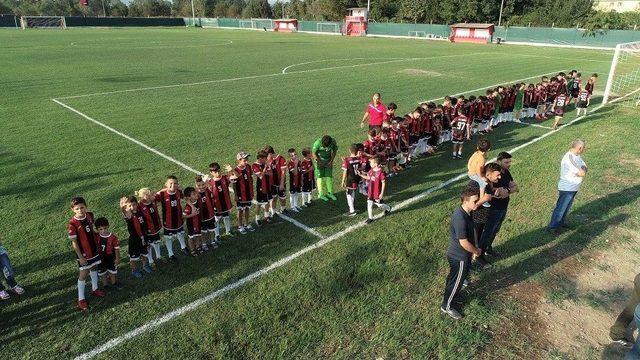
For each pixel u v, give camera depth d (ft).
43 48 121.49
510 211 26.32
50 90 62.54
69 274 20.04
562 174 22.27
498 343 15.79
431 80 75.31
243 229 23.75
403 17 212.84
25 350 15.55
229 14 360.89
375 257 21.22
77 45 132.46
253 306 17.74
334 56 111.34
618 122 46.21
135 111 50.72
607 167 32.94
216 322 16.83
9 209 26.16
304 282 19.22
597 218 25.13
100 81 70.69
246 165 23.30
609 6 232.53
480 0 196.13
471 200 15.70
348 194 25.59
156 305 17.89
